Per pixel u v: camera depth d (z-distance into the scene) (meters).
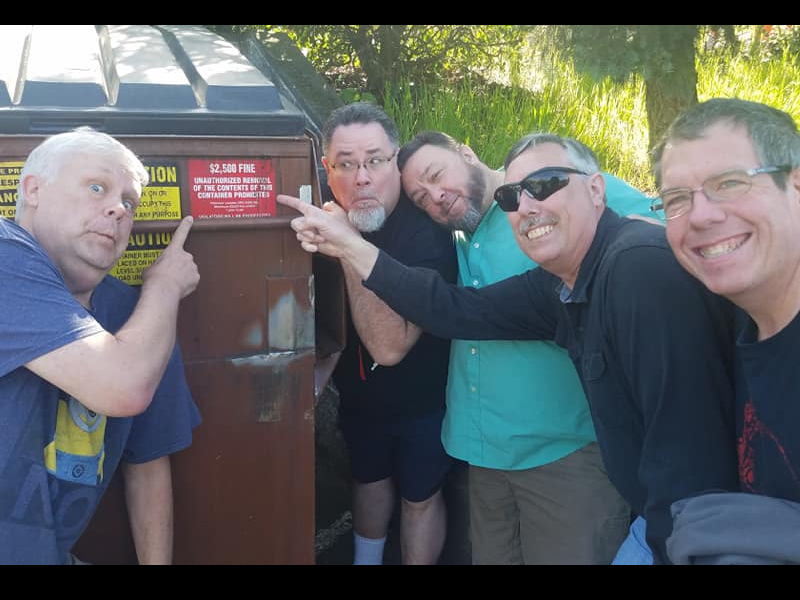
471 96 4.55
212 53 2.31
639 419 1.88
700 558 1.59
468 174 2.40
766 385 1.57
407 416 2.63
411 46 4.93
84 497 1.72
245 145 1.97
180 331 2.01
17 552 1.61
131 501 1.96
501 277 2.36
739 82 5.16
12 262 1.56
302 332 2.12
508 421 2.31
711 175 1.51
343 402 2.72
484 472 2.47
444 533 2.81
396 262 2.20
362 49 4.85
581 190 1.95
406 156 2.44
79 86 1.87
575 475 2.28
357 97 4.42
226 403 2.09
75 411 1.69
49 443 1.65
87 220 1.65
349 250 2.13
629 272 1.75
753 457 1.65
